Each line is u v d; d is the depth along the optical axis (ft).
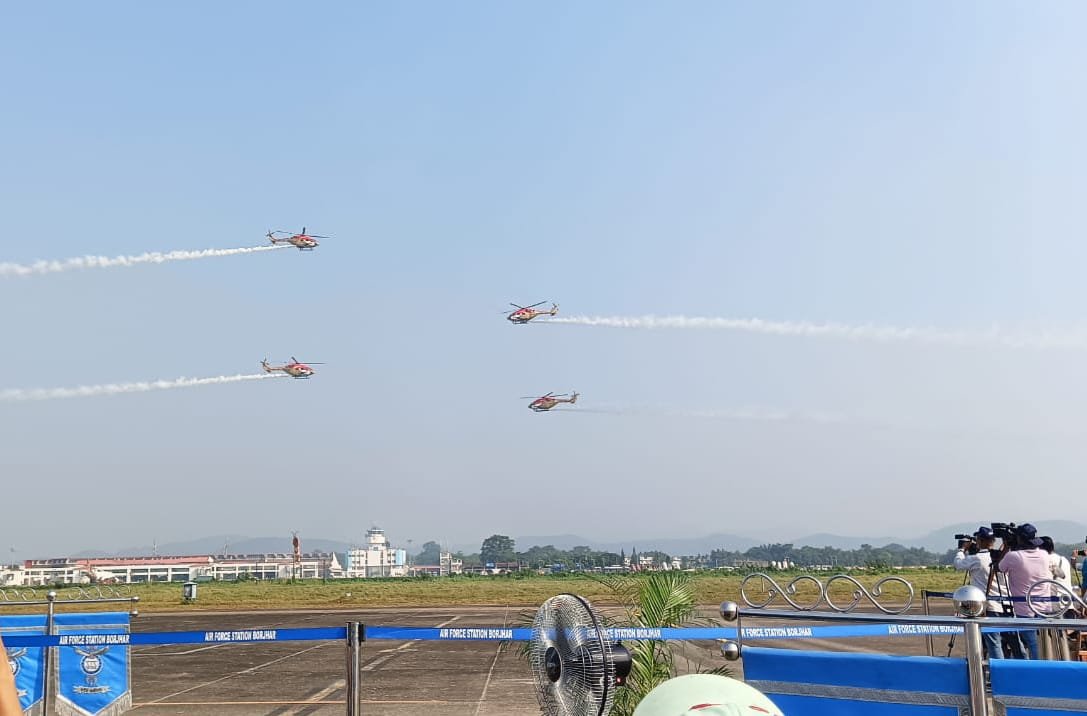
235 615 116.47
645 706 8.80
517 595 169.99
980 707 13.62
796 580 21.80
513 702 39.73
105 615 35.76
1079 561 42.55
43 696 34.91
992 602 17.54
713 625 28.58
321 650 67.10
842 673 15.15
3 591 117.50
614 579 29.12
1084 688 13.07
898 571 176.24
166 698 42.34
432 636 22.52
